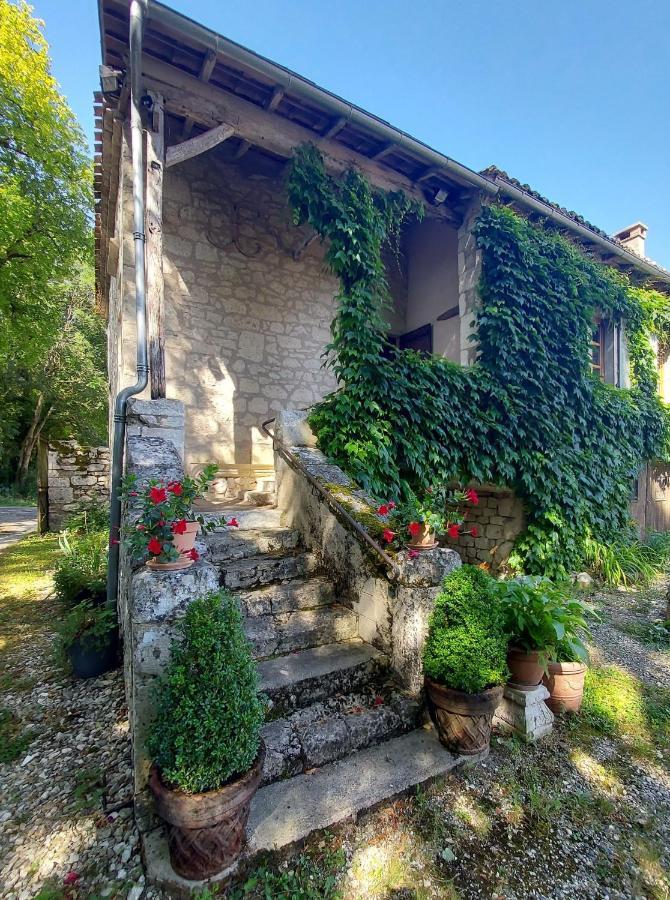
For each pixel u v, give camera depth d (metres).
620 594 5.50
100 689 2.95
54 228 9.27
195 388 5.16
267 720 2.14
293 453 3.71
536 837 1.81
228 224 5.45
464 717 2.13
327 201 4.10
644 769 2.28
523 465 5.28
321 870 1.60
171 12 2.88
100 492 9.24
